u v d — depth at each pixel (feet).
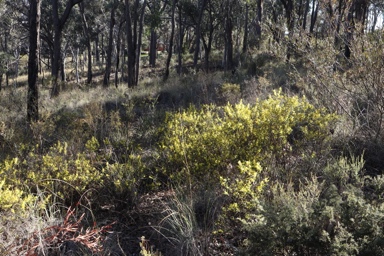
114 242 10.23
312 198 9.36
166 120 16.25
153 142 18.31
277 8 97.25
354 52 15.37
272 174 12.07
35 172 12.72
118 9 85.15
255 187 10.64
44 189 11.93
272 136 12.42
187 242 9.26
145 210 12.14
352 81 15.90
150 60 131.34
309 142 13.69
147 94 41.83
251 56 48.55
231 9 68.49
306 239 7.47
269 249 7.70
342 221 7.70
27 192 11.99
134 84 58.54
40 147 17.53
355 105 17.66
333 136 15.21
